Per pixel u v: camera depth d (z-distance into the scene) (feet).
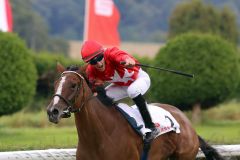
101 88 44.39
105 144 43.21
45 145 62.75
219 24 273.54
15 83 107.34
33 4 474.90
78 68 42.68
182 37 129.18
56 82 41.91
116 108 45.06
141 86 45.60
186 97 126.93
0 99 106.22
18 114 126.72
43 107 148.56
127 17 521.65
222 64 127.44
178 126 48.19
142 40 504.02
